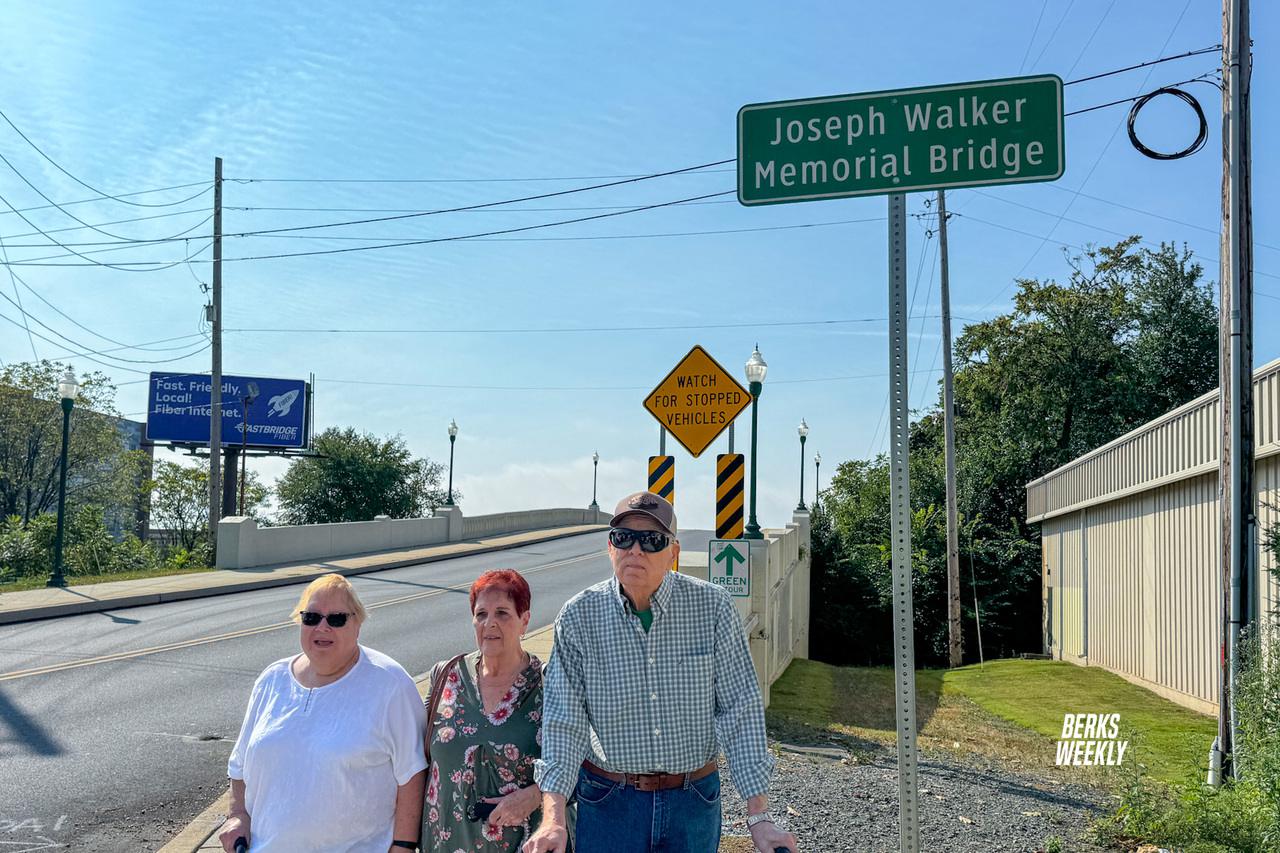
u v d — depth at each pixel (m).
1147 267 35.81
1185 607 17.23
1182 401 34.34
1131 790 7.03
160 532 50.81
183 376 48.19
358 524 33.47
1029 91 4.13
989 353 37.06
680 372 12.55
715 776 3.60
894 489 3.89
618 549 3.46
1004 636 30.83
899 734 3.83
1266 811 5.99
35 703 10.83
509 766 3.70
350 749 3.54
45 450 44.53
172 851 6.39
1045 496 28.06
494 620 3.74
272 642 15.52
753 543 13.67
